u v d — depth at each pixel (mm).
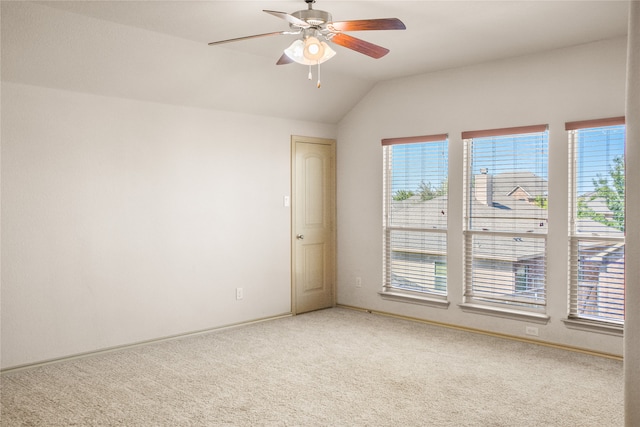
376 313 5621
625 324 647
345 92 5441
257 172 5227
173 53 4031
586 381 3518
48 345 3875
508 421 2883
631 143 634
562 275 4289
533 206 4473
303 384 3465
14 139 3674
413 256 5316
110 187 4180
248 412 3014
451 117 4938
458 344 4414
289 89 5016
